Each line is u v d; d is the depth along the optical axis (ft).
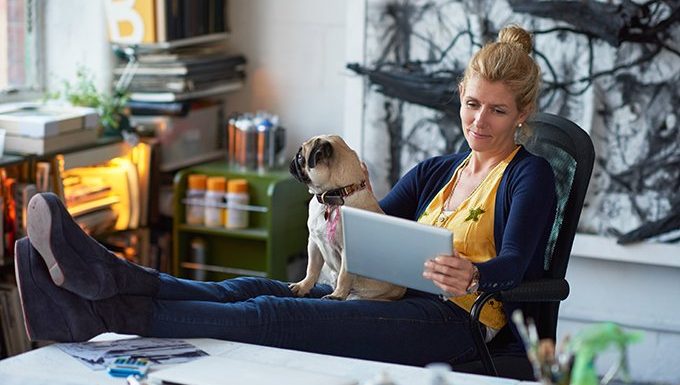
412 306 8.29
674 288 12.37
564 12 11.88
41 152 11.80
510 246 7.79
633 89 11.83
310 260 8.70
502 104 8.13
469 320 8.27
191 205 13.69
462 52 12.41
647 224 11.97
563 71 12.03
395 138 12.89
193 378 6.57
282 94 14.61
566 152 8.64
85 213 12.68
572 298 12.75
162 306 7.61
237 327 7.69
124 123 13.37
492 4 12.21
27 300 7.36
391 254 7.43
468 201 8.47
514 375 8.20
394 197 9.16
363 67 12.87
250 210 13.44
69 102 13.17
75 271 7.20
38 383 6.63
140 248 13.66
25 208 11.51
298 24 14.34
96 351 7.26
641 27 11.68
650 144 11.86
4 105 13.01
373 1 12.71
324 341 7.95
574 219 8.37
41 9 13.76
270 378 6.57
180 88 13.55
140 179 13.56
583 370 5.32
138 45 13.61
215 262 14.19
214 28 14.32
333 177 8.29
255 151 13.87
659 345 12.51
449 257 7.14
